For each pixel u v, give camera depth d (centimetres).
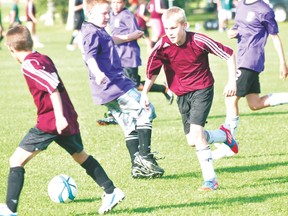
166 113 2709
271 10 1942
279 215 1336
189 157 1895
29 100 3138
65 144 1327
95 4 1628
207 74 1545
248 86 1944
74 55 5225
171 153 1955
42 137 1294
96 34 1614
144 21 5069
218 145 1881
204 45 1498
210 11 10044
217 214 1347
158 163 1827
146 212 1376
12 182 1285
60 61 4838
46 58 1290
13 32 1287
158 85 2767
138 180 1656
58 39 6894
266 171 1705
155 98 3164
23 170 1297
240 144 2045
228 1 7031
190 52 1509
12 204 1282
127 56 2498
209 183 1537
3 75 4141
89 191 1567
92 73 1670
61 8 9069
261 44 1947
